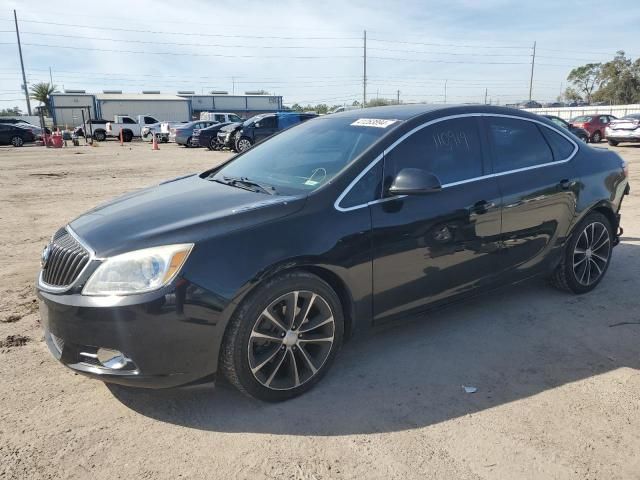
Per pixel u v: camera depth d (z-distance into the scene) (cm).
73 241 296
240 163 418
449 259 361
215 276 273
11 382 324
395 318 348
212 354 278
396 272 336
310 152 373
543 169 419
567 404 305
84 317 266
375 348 374
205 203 322
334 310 315
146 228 289
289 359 305
